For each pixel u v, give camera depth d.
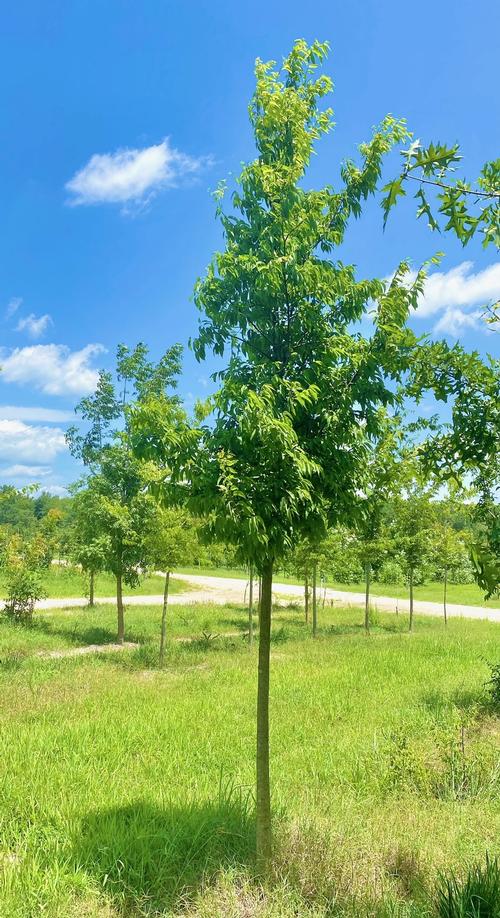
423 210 2.41
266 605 4.51
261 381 4.39
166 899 3.97
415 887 4.03
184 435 4.13
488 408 3.64
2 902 3.93
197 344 4.64
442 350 3.79
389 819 5.14
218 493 4.05
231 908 3.76
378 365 4.25
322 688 10.86
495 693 9.48
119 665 13.77
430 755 6.79
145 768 6.71
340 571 24.25
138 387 19.39
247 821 5.08
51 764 6.63
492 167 2.53
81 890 4.13
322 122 4.69
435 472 4.03
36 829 5.04
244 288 4.59
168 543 13.96
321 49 4.65
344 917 3.72
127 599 31.83
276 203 4.52
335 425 4.34
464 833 4.86
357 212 4.66
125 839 4.68
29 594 19.03
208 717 8.84
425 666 13.22
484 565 2.64
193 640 17.84
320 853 4.38
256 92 4.65
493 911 3.51
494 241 2.42
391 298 4.30
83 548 17.17
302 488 4.01
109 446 18.14
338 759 6.97
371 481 4.64
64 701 9.80
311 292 4.48
